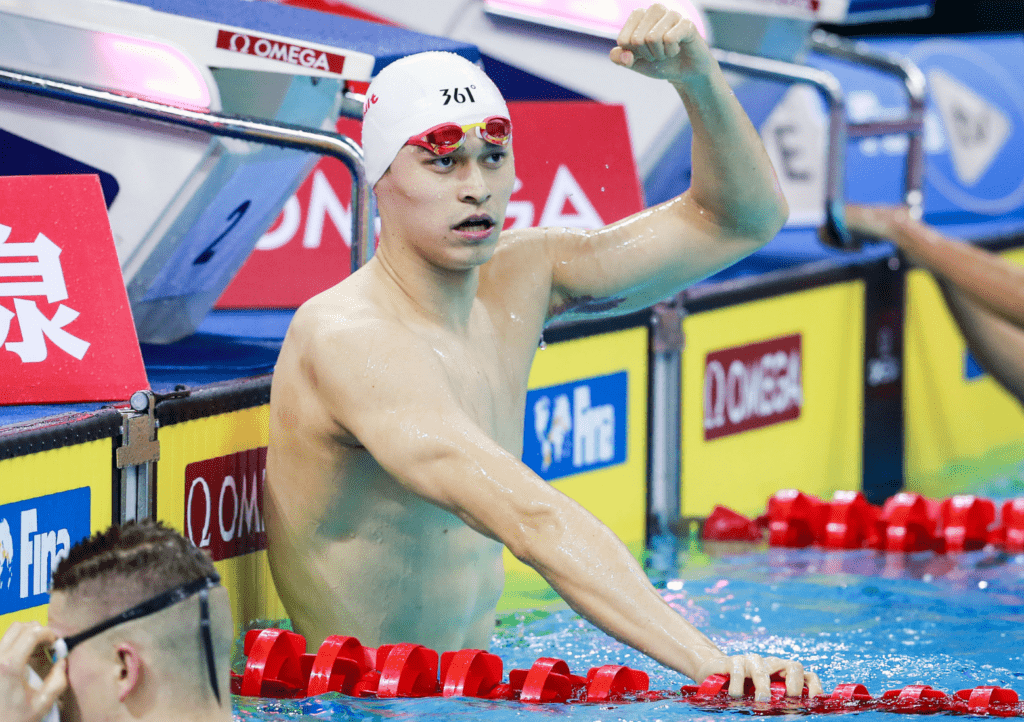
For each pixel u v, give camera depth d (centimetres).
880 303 2100
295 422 1054
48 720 718
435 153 998
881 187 2612
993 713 889
